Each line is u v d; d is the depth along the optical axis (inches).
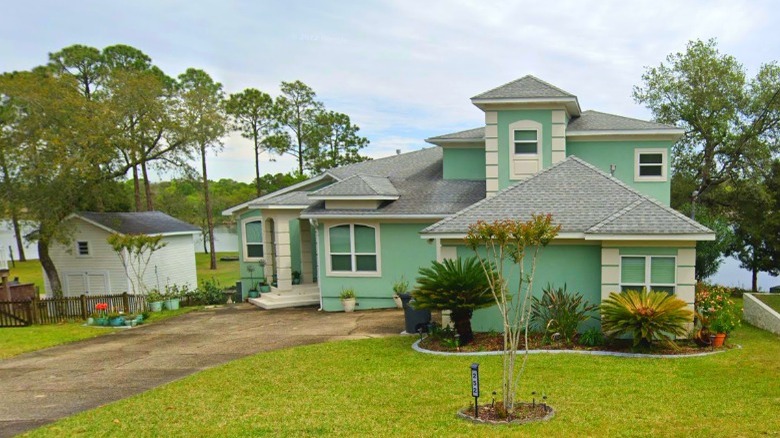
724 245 814.5
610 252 441.4
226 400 316.8
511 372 273.4
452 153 762.2
